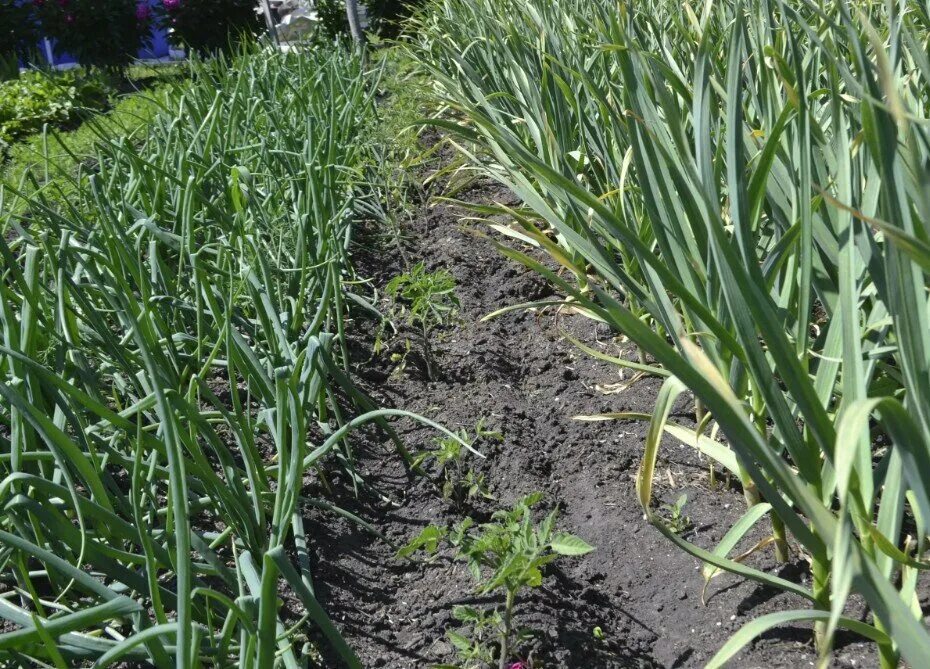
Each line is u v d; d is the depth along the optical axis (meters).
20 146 5.59
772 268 1.69
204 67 5.09
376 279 3.88
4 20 10.53
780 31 2.78
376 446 2.62
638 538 2.22
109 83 8.98
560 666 1.80
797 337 1.69
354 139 4.79
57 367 1.96
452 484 2.37
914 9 2.85
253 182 3.64
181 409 1.84
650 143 1.82
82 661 1.73
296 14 15.78
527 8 4.54
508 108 4.05
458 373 3.06
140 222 2.56
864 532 1.42
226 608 1.78
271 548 1.58
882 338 1.68
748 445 1.27
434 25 6.79
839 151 1.56
